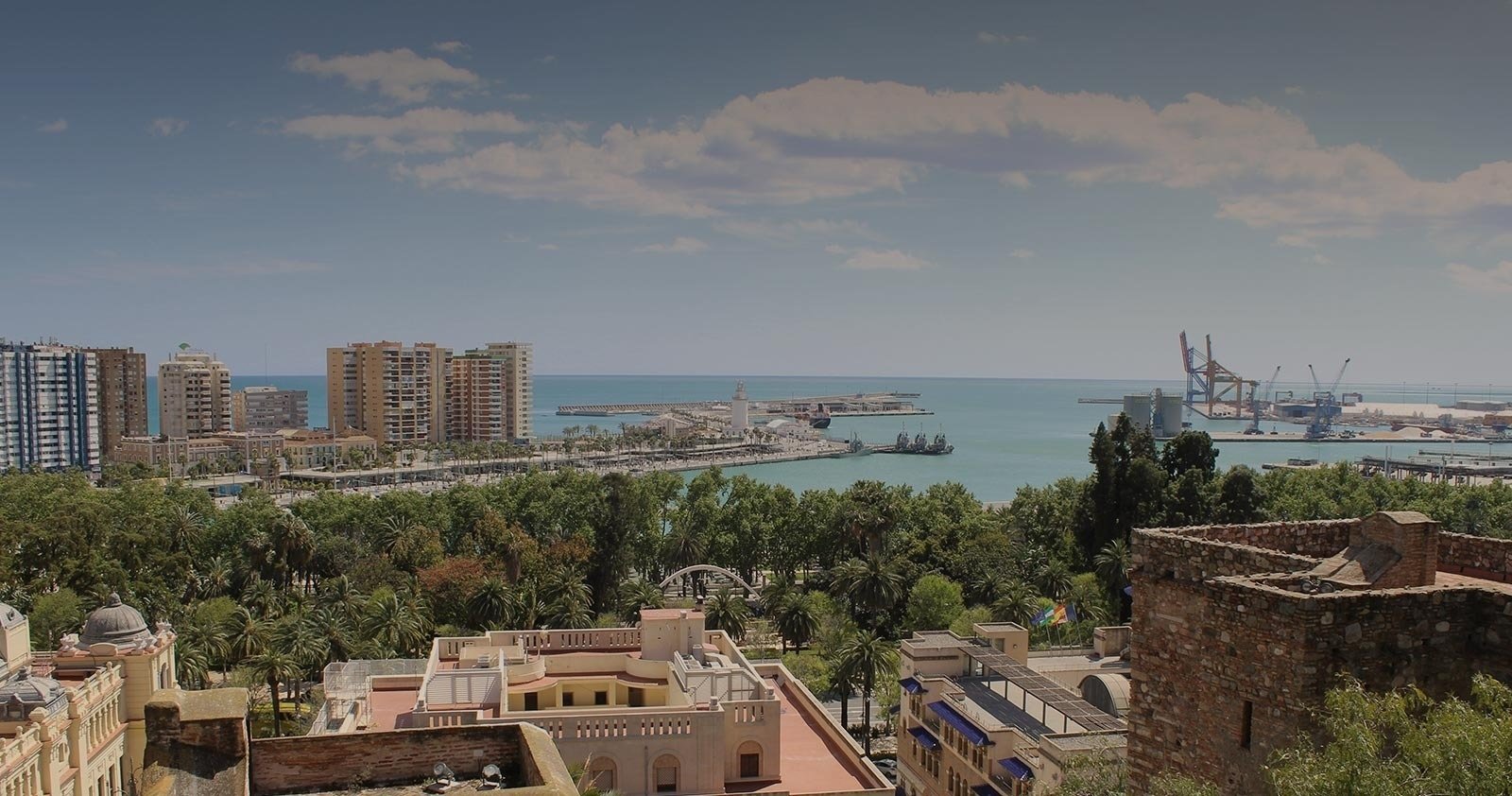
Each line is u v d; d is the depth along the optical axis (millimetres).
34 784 54406
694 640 73625
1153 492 145125
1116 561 133000
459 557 153750
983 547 156875
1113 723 65500
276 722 102938
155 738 23562
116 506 179000
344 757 24688
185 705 23953
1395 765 20234
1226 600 24953
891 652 108062
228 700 24281
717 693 64938
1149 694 27328
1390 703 21094
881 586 136625
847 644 112875
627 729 59406
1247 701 24391
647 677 72000
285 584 159375
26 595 130250
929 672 85375
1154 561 27469
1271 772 21672
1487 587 24547
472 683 63312
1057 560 155625
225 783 23078
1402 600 23562
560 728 58844
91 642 68312
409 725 61562
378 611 122250
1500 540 28625
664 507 199875
